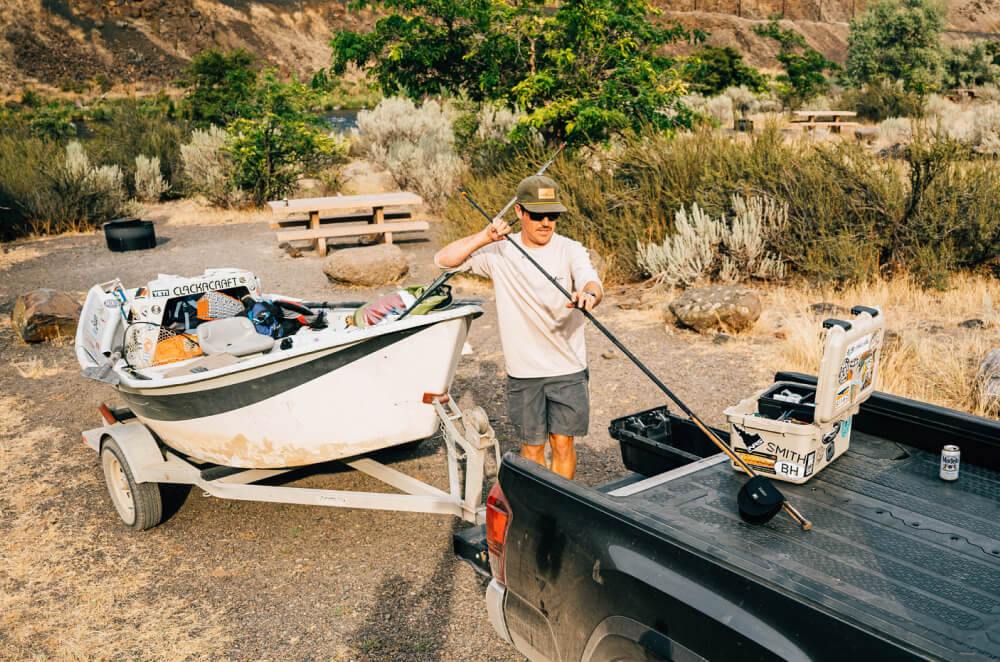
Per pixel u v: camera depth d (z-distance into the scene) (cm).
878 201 905
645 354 729
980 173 881
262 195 1823
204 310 539
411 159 1688
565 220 1089
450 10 1259
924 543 228
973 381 577
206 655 343
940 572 212
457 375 716
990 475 275
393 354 400
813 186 924
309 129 1833
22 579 414
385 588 389
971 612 193
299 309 563
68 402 695
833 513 246
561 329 364
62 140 2333
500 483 266
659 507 253
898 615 192
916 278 867
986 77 4178
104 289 558
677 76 1290
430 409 429
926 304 802
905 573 211
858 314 275
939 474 274
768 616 183
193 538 453
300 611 373
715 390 627
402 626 357
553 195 347
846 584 206
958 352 646
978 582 207
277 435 411
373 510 475
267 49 11150
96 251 1403
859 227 911
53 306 895
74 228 1617
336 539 443
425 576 399
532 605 252
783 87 3434
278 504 491
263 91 1833
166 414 428
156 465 445
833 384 254
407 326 394
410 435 434
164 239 1513
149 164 1955
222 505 495
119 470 471
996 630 185
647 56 1290
